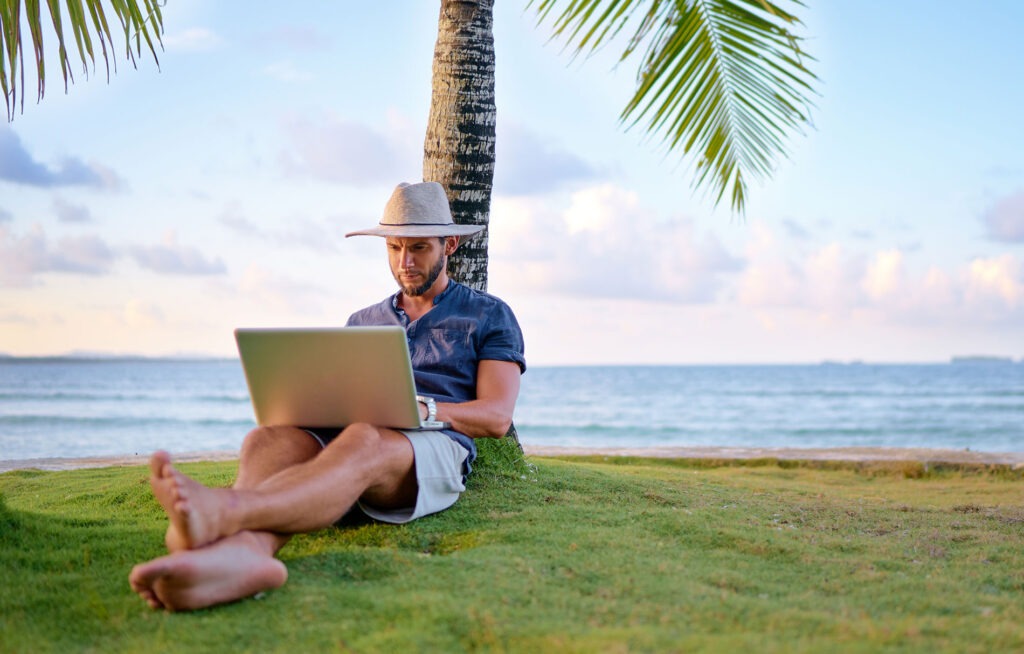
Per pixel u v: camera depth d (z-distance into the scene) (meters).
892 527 4.18
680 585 2.79
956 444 31.53
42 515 3.79
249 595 2.61
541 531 3.50
